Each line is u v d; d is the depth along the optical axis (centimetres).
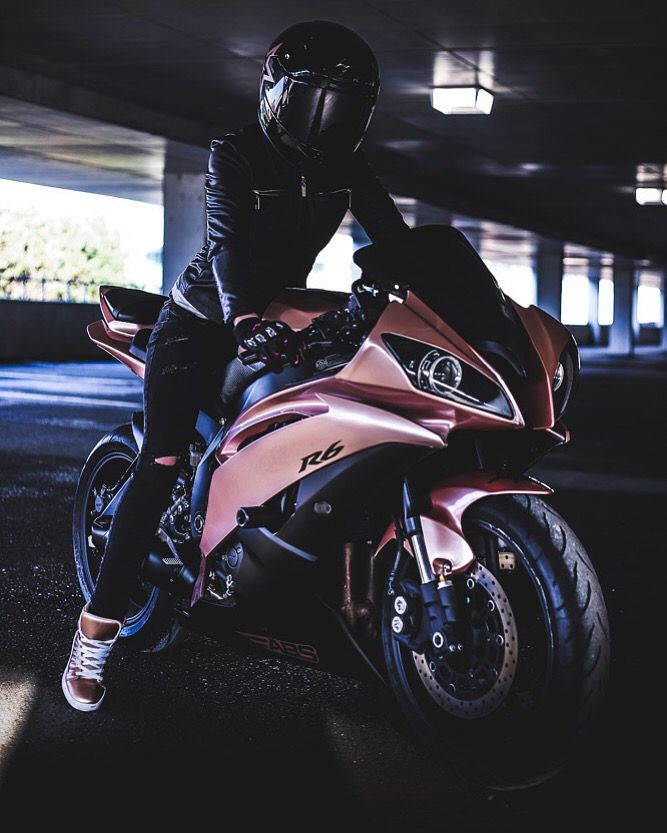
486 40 1246
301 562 306
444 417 278
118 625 351
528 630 294
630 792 293
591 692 275
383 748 321
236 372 338
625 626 452
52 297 2783
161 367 343
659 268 5072
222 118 1841
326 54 307
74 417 1212
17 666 388
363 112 316
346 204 341
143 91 1619
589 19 1145
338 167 327
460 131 1866
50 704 352
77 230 5912
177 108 1750
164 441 346
